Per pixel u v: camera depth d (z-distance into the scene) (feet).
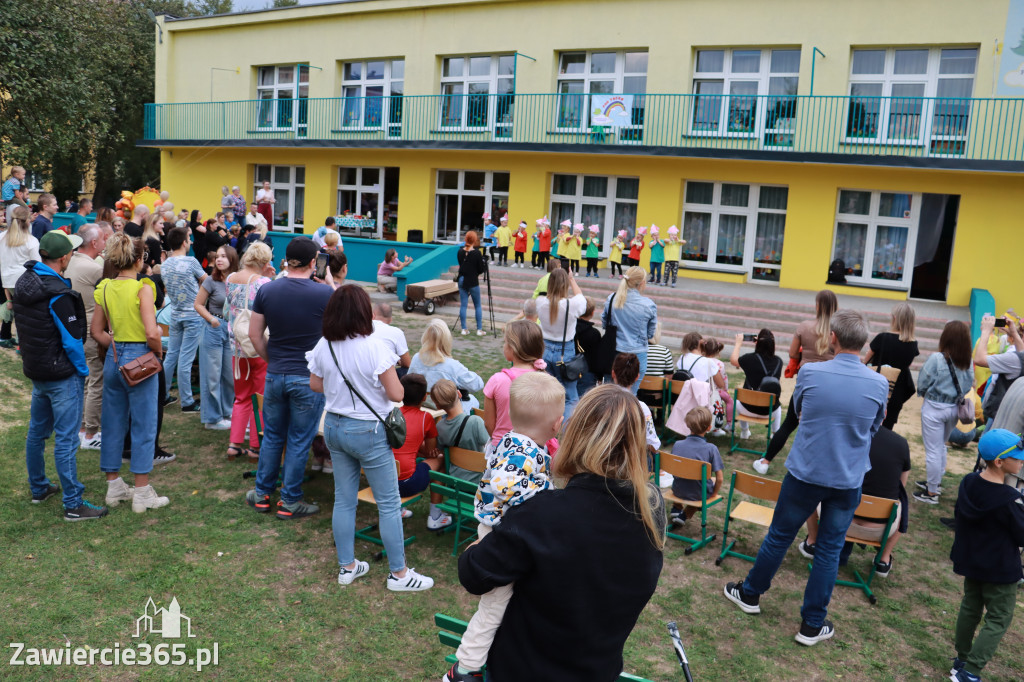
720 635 14.21
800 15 57.98
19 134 68.39
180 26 84.38
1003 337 27.99
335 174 78.02
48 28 67.10
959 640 13.35
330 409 14.32
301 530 17.26
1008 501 12.54
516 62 68.08
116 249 16.80
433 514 17.53
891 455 15.99
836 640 14.28
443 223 73.77
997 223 53.88
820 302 22.99
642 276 23.80
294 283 16.62
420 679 12.24
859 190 58.75
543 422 8.38
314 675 12.22
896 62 56.54
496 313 52.75
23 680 11.63
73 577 14.65
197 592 14.42
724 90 61.93
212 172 83.97
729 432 27.50
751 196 61.98
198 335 25.09
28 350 16.06
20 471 19.56
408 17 72.79
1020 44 52.11
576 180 67.97
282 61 79.92
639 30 63.41
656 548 6.88
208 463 21.04
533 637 6.77
